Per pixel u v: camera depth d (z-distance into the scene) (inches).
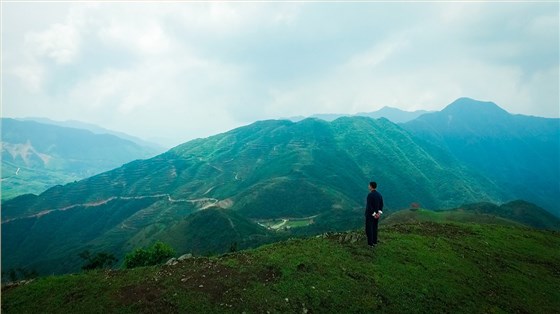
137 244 5433.1
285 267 615.2
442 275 675.4
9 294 529.0
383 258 701.3
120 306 495.8
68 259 5654.5
